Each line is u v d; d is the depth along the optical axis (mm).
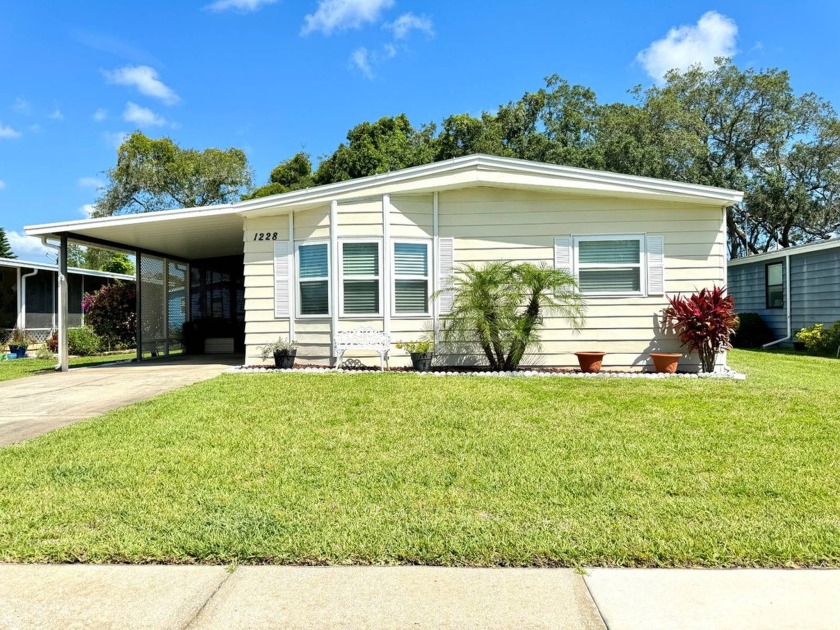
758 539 2734
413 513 3061
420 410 5535
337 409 5609
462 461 3961
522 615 2162
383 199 9000
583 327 8930
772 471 3721
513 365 8562
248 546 2676
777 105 23359
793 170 23969
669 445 4328
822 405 5762
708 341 8336
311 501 3232
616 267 8906
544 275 8188
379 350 8844
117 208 29406
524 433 4684
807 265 14531
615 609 2197
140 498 3295
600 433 4688
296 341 9336
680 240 8828
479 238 9062
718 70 23984
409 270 9086
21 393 7348
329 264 9094
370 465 3877
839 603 2225
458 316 8508
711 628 2074
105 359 14305
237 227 10445
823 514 3035
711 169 24047
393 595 2309
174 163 29438
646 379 7629
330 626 2098
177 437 4602
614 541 2727
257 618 2148
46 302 20062
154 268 13391
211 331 14852
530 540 2732
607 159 22766
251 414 5398
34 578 2445
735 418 5191
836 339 12562
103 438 4590
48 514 3068
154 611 2191
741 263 17328
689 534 2795
